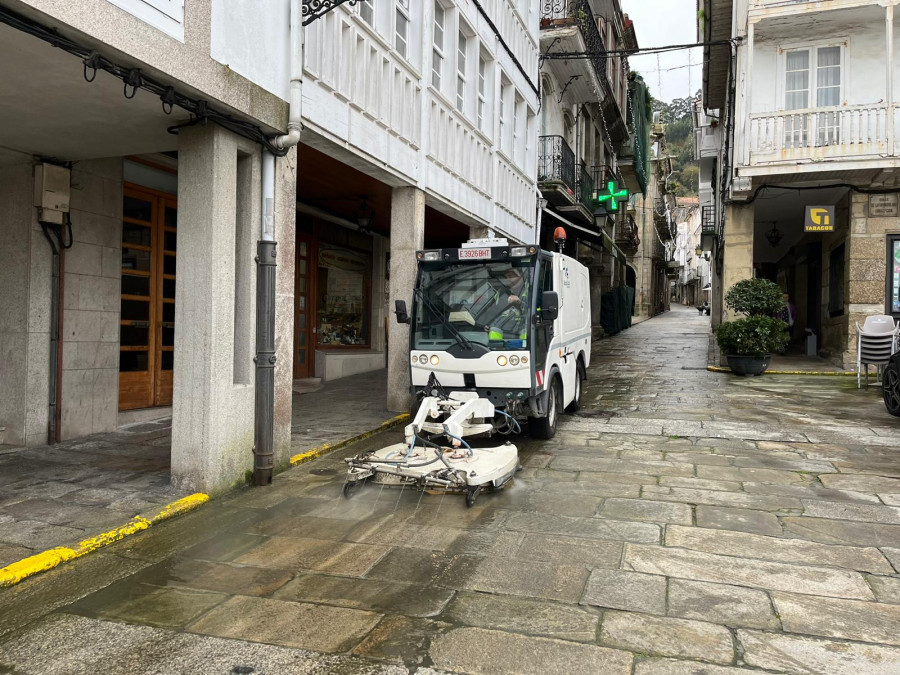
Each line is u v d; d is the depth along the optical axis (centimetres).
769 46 1507
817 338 1897
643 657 309
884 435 812
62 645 327
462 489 557
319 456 730
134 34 457
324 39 722
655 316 4891
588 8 1944
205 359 566
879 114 1345
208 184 566
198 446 568
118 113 548
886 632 331
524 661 307
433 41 1046
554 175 1805
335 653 317
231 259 587
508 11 1392
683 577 400
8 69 460
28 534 466
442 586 391
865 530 479
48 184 700
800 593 376
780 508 532
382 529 494
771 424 894
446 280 800
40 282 718
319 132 714
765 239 2186
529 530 488
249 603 371
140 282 872
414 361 791
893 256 1430
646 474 643
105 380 797
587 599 371
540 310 775
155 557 441
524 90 1527
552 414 827
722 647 317
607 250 2750
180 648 323
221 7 550
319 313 1414
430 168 1017
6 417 720
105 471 629
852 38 1461
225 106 554
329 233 1434
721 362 1606
